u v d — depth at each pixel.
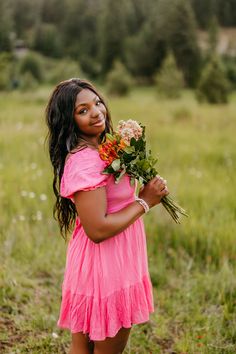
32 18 106.88
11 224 5.37
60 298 3.96
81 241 2.43
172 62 40.84
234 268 4.55
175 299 4.05
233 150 10.34
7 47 77.00
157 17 72.81
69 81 2.41
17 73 62.88
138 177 2.36
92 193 2.23
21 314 3.75
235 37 104.81
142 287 2.49
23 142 10.52
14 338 3.43
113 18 73.62
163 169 8.42
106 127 2.59
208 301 4.02
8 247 4.73
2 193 6.50
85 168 2.26
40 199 6.45
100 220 2.23
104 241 2.37
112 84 45.34
